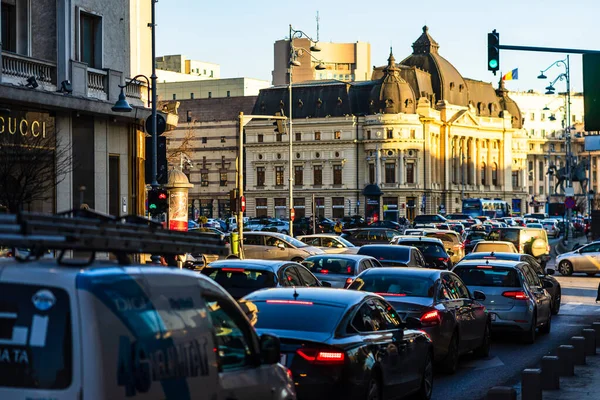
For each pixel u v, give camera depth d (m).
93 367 6.97
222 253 9.49
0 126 34.06
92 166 40.31
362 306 14.78
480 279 27.59
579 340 22.95
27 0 37.03
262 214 195.25
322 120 190.00
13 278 7.15
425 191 192.00
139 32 50.09
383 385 14.59
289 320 13.80
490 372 21.78
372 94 191.00
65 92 37.72
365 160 189.50
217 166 198.12
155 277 8.00
